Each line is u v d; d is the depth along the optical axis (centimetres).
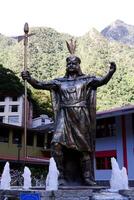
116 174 929
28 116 5416
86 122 990
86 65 6894
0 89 6028
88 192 796
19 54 8056
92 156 1005
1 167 3198
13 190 817
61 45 9056
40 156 4131
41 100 5934
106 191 873
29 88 5816
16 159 3341
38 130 4078
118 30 19950
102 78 1007
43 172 2912
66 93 1005
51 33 9762
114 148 2759
